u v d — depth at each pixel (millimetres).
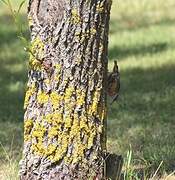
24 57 27453
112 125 15680
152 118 16172
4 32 31578
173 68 23594
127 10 34625
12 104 19641
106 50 8617
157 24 32094
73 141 8430
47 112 8430
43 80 8430
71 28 8328
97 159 8547
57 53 8375
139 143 13555
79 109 8406
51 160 8422
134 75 22781
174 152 12305
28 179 8547
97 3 8367
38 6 8406
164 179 10398
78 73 8391
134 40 29125
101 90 8539
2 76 24656
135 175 9680
